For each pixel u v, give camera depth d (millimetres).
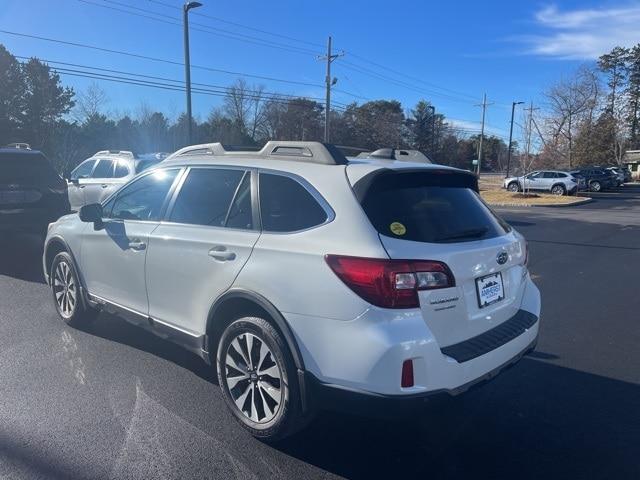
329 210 3340
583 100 50844
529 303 4043
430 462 3449
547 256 11570
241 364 3676
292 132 62625
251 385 3611
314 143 3732
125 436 3613
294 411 3359
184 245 4059
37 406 3992
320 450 3543
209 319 3852
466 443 3691
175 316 4223
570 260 11094
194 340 4047
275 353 3389
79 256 5332
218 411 3986
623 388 4652
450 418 4043
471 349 3271
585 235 15258
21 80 47844
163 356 5004
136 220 4680
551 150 51125
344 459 3451
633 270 10031
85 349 5129
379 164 3615
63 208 9859
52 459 3326
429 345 3006
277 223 3572
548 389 4609
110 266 4887
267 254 3480
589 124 58000
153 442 3553
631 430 3910
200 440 3594
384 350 2934
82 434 3621
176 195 4402
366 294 3014
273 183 3727
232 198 3939
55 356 4945
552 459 3520
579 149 57000
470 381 3219
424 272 3061
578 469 3410
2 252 10031
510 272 3830
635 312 7117
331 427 3846
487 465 3436
